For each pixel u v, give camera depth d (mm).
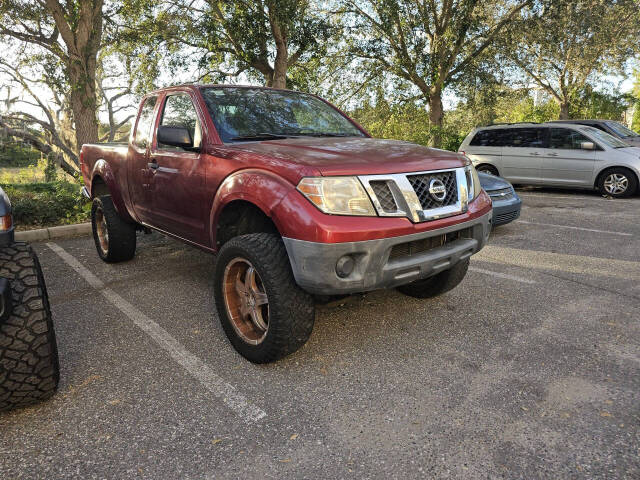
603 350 3283
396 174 2902
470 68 19875
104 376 3035
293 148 3209
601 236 6848
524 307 4105
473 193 3484
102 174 5223
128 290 4695
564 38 19406
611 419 2500
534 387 2820
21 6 14398
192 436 2420
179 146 3580
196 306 4234
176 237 4227
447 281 3963
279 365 3146
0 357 2422
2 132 22547
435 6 19406
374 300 4281
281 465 2201
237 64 18000
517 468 2156
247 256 2980
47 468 2199
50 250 6422
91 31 14750
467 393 2773
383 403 2686
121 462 2234
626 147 10852
